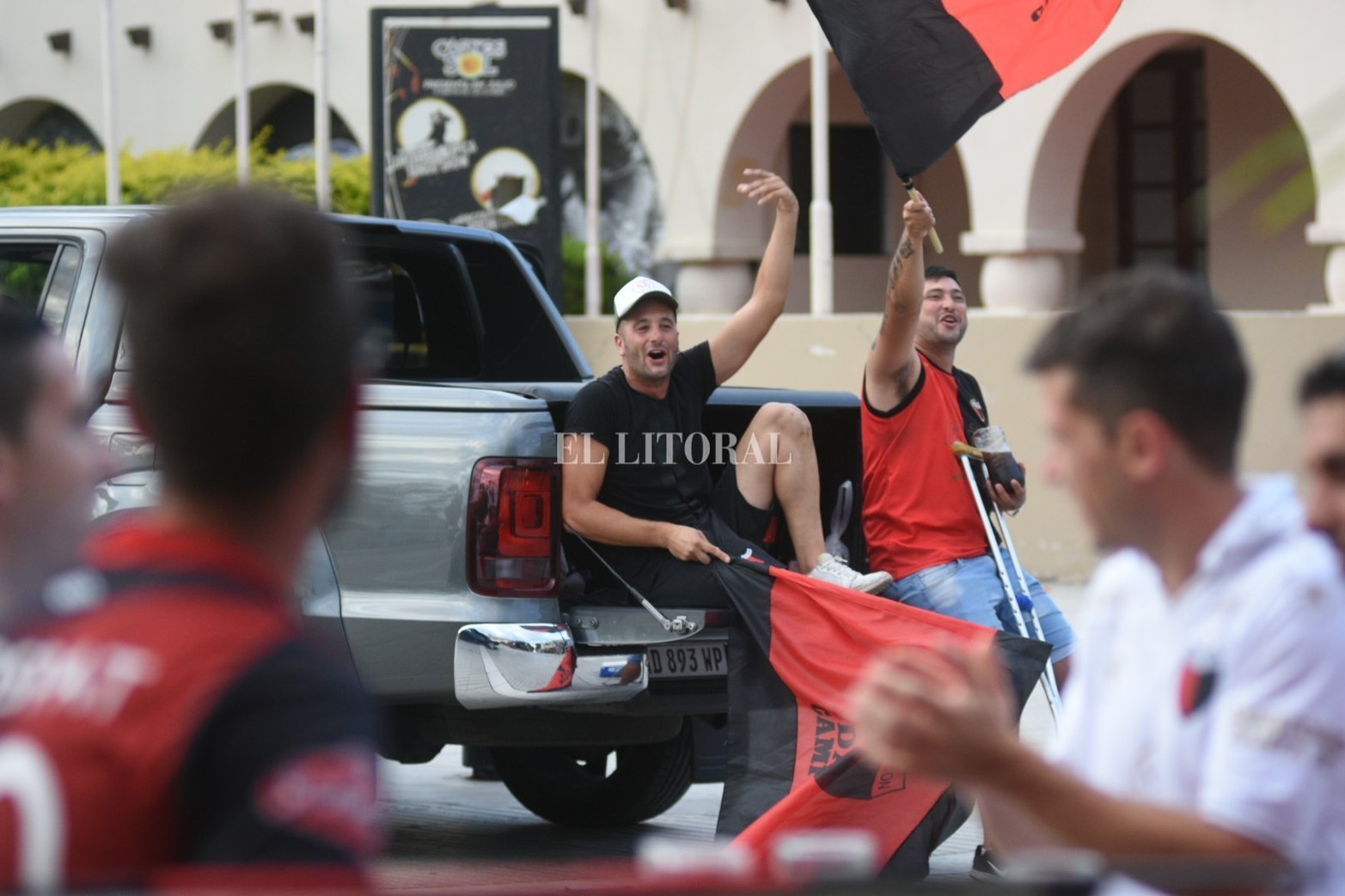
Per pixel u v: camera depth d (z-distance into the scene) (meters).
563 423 21.58
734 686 19.44
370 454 19.73
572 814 25.00
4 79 82.31
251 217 6.32
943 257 76.25
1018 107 59.19
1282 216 67.81
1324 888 7.22
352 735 5.75
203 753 5.66
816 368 50.41
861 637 19.06
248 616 5.93
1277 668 7.31
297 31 75.06
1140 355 7.68
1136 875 6.89
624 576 20.98
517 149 55.94
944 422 21.89
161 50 78.94
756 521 22.09
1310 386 9.09
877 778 17.94
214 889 5.50
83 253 20.95
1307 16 51.97
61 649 5.94
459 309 26.02
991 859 20.33
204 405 6.11
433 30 55.91
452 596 19.45
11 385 7.13
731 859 6.70
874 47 22.12
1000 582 21.67
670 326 21.38
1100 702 8.29
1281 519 7.68
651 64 68.19
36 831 5.66
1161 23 55.41
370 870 5.75
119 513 19.34
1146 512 7.85
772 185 22.77
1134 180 71.88
